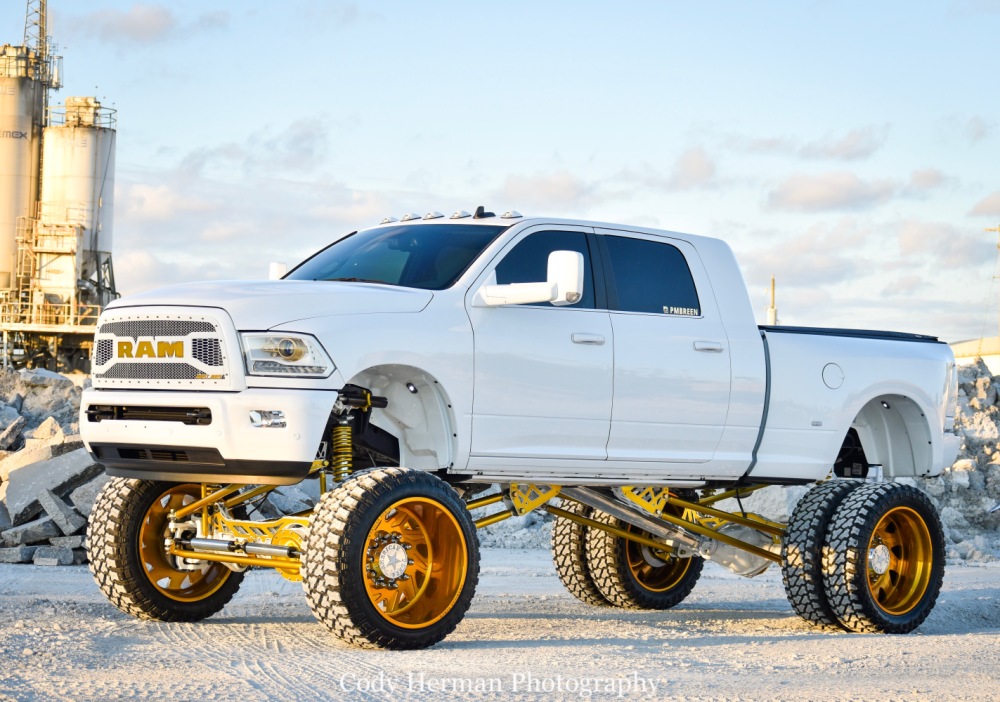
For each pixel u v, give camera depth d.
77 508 11.99
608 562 9.38
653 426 7.57
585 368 7.25
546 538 16.11
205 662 5.77
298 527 6.92
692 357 7.75
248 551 6.90
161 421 6.47
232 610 8.28
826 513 8.15
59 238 84.38
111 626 7.12
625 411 7.43
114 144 87.19
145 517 7.43
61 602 8.30
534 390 7.05
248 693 4.90
